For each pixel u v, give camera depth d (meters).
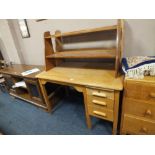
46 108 1.93
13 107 2.27
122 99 1.13
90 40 1.64
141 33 1.33
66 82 1.33
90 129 1.54
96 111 1.32
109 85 1.08
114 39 1.49
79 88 1.29
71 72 1.52
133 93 1.03
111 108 1.19
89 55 1.36
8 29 2.29
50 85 1.91
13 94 2.49
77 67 1.66
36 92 1.93
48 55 1.69
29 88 1.97
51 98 1.93
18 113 2.08
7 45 2.57
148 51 1.38
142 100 1.02
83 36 1.66
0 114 2.12
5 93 2.87
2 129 1.76
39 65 2.37
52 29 1.88
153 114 1.04
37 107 2.14
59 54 1.69
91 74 1.37
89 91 1.23
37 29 2.04
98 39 1.58
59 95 2.11
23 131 1.67
